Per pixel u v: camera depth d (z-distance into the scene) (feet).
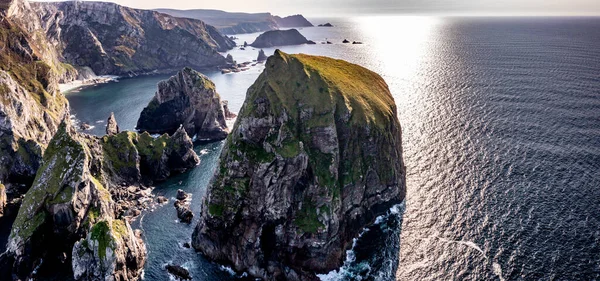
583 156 396.57
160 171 391.65
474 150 415.44
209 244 276.82
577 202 318.04
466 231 286.87
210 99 515.91
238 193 272.92
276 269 260.42
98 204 295.69
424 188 345.10
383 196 310.86
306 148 279.28
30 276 257.55
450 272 249.14
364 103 320.70
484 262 255.91
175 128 545.03
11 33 555.28
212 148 479.41
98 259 240.12
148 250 282.15
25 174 378.32
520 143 429.79
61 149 294.05
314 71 322.34
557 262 254.06
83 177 286.05
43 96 507.71
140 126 541.75
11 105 393.91
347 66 384.47
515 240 275.18
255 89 318.24
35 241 267.18
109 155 367.45
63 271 261.24
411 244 276.62
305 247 261.44
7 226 310.45
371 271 256.73
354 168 293.02
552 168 372.99
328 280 252.83
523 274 244.83
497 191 336.49
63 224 275.59
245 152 279.69
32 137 417.69
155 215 325.83
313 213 264.31
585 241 272.72
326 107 294.46
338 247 267.39
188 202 345.72
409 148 424.87
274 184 264.31
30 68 531.91
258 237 264.11
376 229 296.10
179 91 539.70
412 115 530.68
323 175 272.92
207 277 258.78
